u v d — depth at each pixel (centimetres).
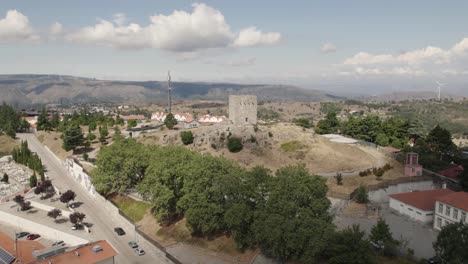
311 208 5538
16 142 17038
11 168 13112
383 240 5441
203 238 6806
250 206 6050
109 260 5225
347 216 7125
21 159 13525
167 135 13762
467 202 6203
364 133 14575
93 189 10119
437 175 9494
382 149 12331
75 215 8062
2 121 19500
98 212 9044
